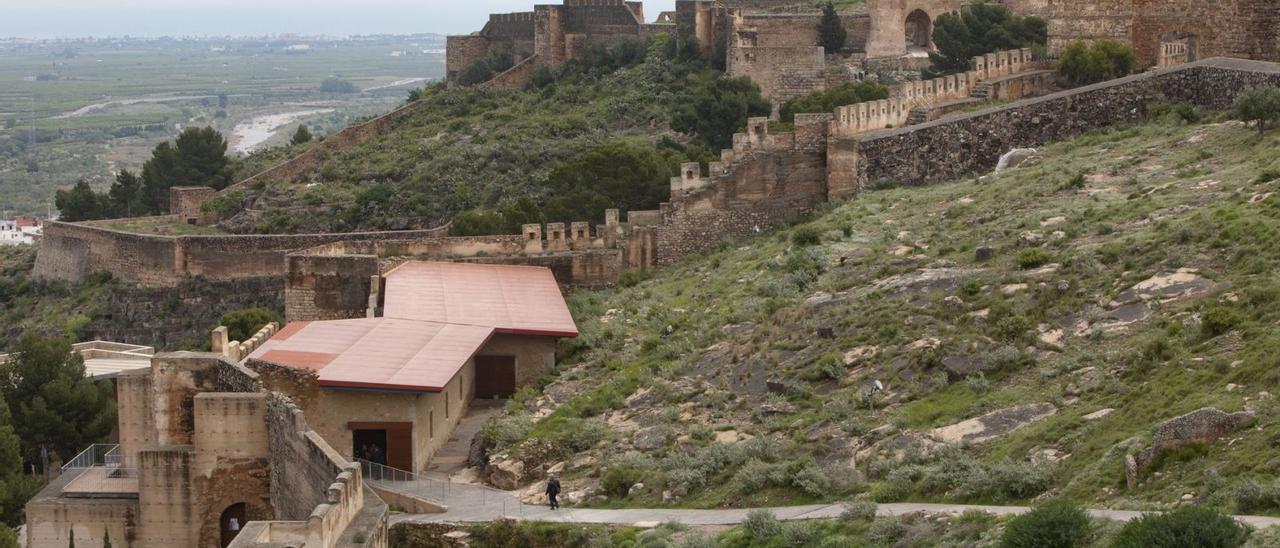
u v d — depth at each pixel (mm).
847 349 72938
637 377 79500
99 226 168125
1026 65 116625
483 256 106125
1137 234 74312
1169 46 110812
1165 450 53781
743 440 68500
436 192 162000
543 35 186250
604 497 67625
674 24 183000
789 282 85875
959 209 89625
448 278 98938
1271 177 76688
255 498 78000
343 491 58469
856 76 148000
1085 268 71688
